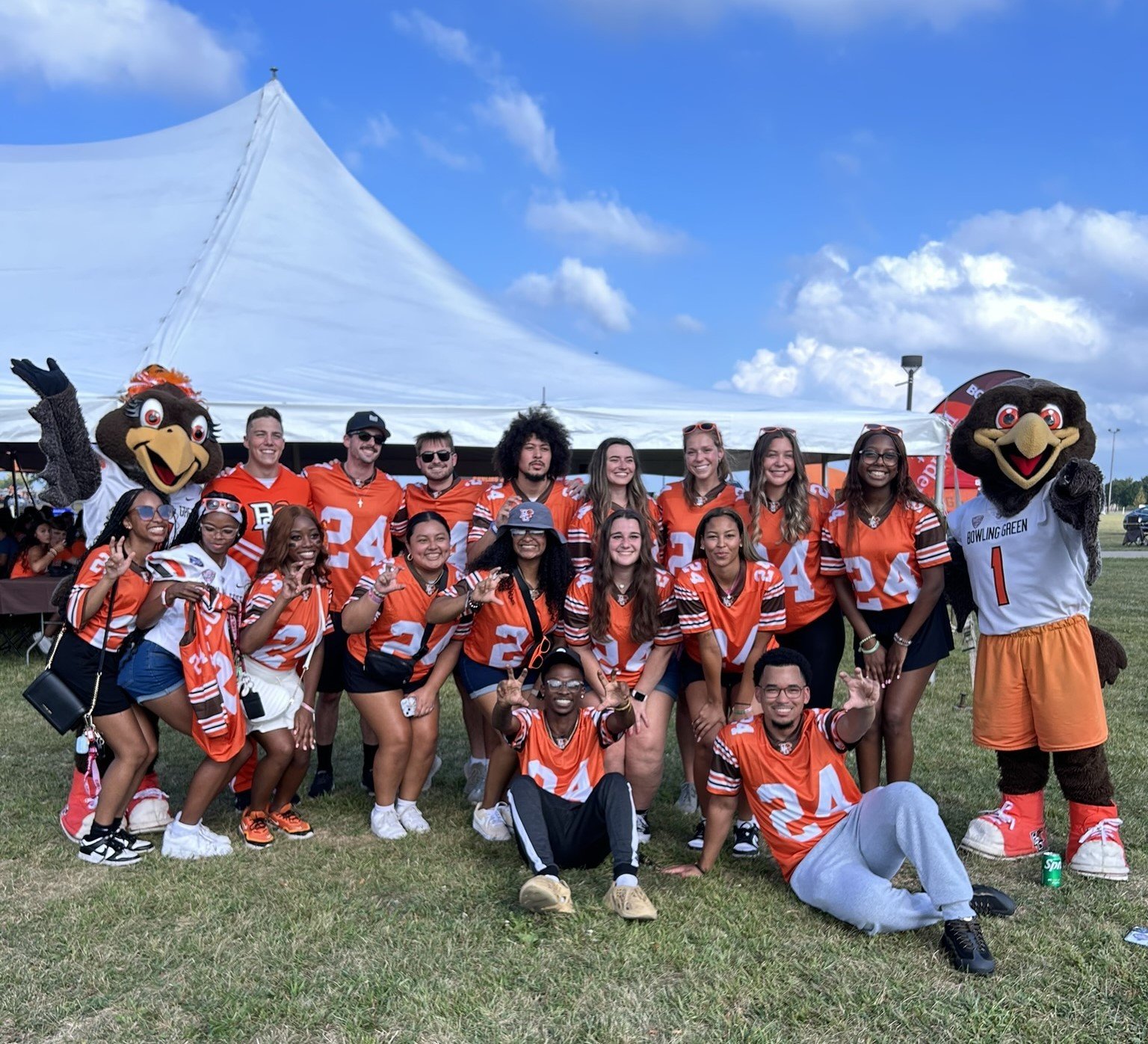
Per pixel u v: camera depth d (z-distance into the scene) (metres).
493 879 3.95
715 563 4.16
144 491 4.18
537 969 3.16
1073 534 4.03
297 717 4.42
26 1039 2.78
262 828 4.39
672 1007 2.94
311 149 12.62
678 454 10.95
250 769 4.85
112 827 4.14
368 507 5.08
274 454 5.00
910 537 4.25
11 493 15.07
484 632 4.50
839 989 3.03
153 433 4.70
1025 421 4.00
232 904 3.67
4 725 6.60
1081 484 3.76
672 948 3.29
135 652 4.14
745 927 3.47
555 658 3.93
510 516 4.33
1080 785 4.05
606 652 4.41
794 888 3.69
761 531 4.50
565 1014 2.90
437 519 4.47
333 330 9.56
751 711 4.35
